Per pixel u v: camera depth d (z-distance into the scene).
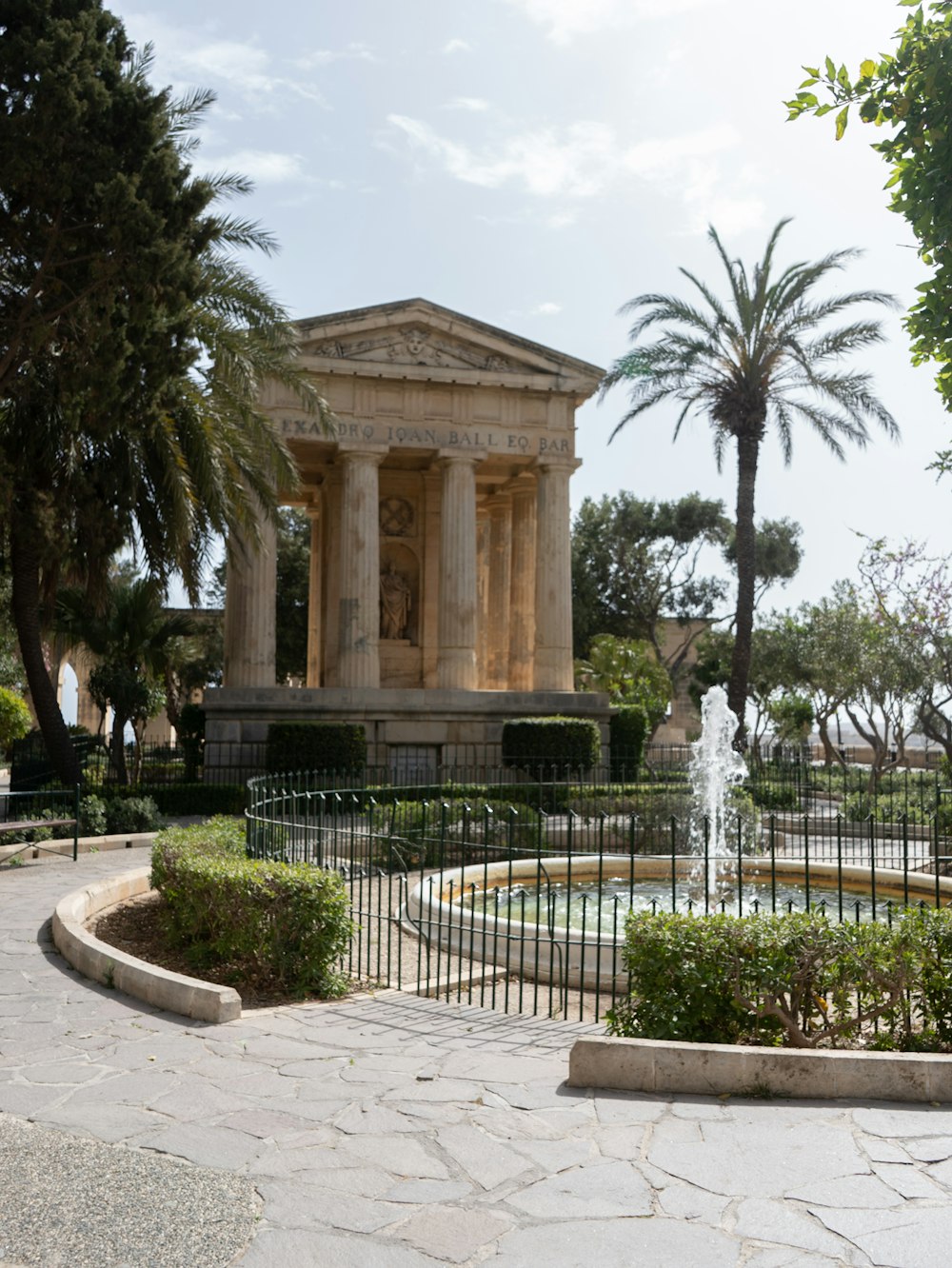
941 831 20.45
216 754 31.48
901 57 7.71
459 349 35.41
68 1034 7.58
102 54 19.02
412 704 33.03
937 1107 6.10
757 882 15.98
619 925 12.23
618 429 34.22
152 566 25.17
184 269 19.55
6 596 32.62
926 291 8.41
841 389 31.77
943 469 15.21
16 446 22.50
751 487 33.38
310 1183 5.05
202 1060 7.00
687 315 32.53
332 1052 7.21
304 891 9.10
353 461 34.38
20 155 17.75
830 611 41.47
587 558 60.72
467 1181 5.08
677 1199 4.87
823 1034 7.46
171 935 10.44
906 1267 4.25
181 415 23.53
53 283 19.58
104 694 30.12
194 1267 4.26
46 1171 5.14
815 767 38.78
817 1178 5.09
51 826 18.39
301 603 54.22
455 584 34.81
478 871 15.27
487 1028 7.96
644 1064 6.44
